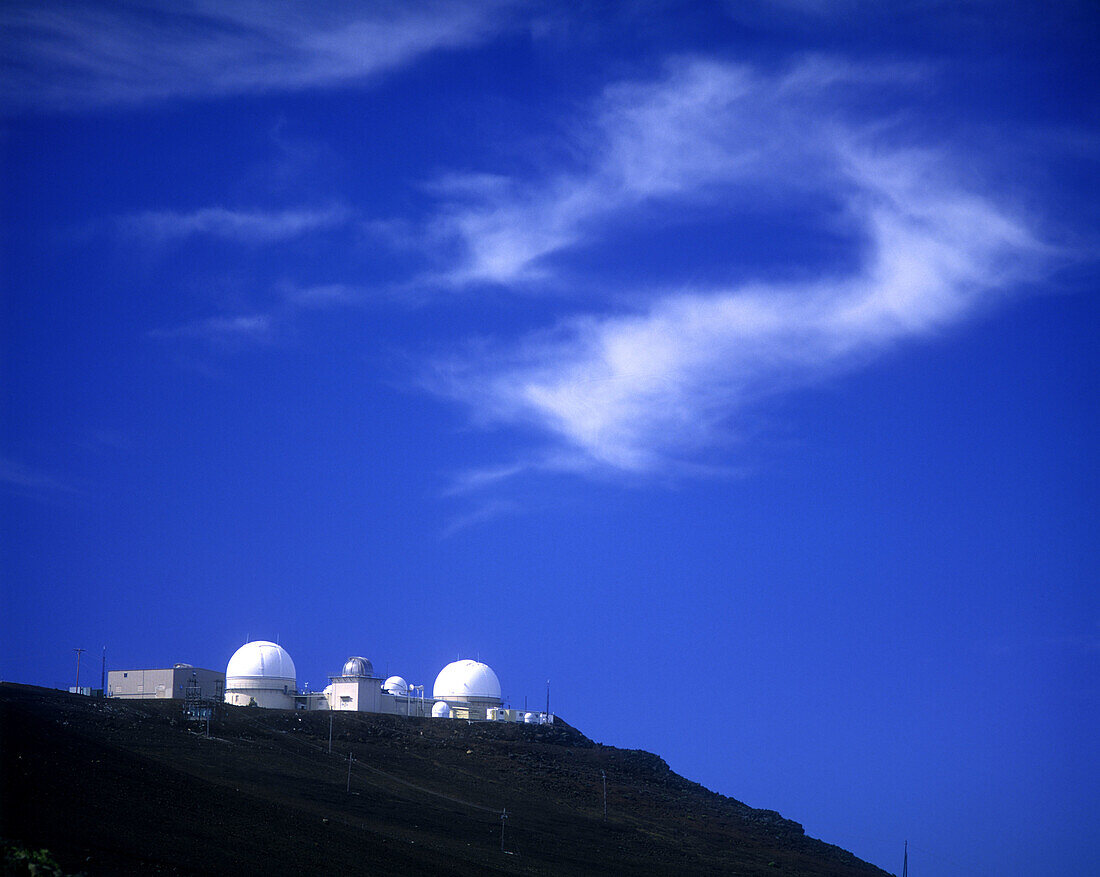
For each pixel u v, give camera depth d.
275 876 55.06
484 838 80.19
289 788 82.00
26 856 44.72
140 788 64.69
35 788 58.59
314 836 65.50
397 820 79.69
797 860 98.25
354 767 95.94
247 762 87.94
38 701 91.25
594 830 91.38
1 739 65.69
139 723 93.56
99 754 69.50
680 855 89.44
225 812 65.38
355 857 63.06
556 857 79.25
